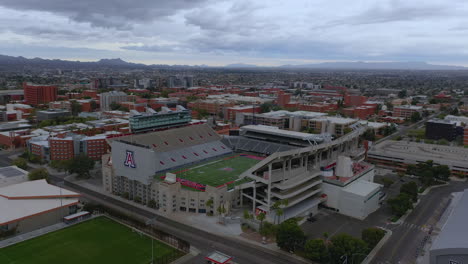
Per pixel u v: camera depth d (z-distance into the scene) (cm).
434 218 16675
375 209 17825
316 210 17288
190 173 19888
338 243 12275
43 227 15075
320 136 19562
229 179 18925
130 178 17962
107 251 13162
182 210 16900
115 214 15938
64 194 16638
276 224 14888
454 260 9950
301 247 13525
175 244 13700
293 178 17150
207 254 13038
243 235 14600
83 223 15488
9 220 14112
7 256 12706
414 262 12681
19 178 19462
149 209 17088
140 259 12662
